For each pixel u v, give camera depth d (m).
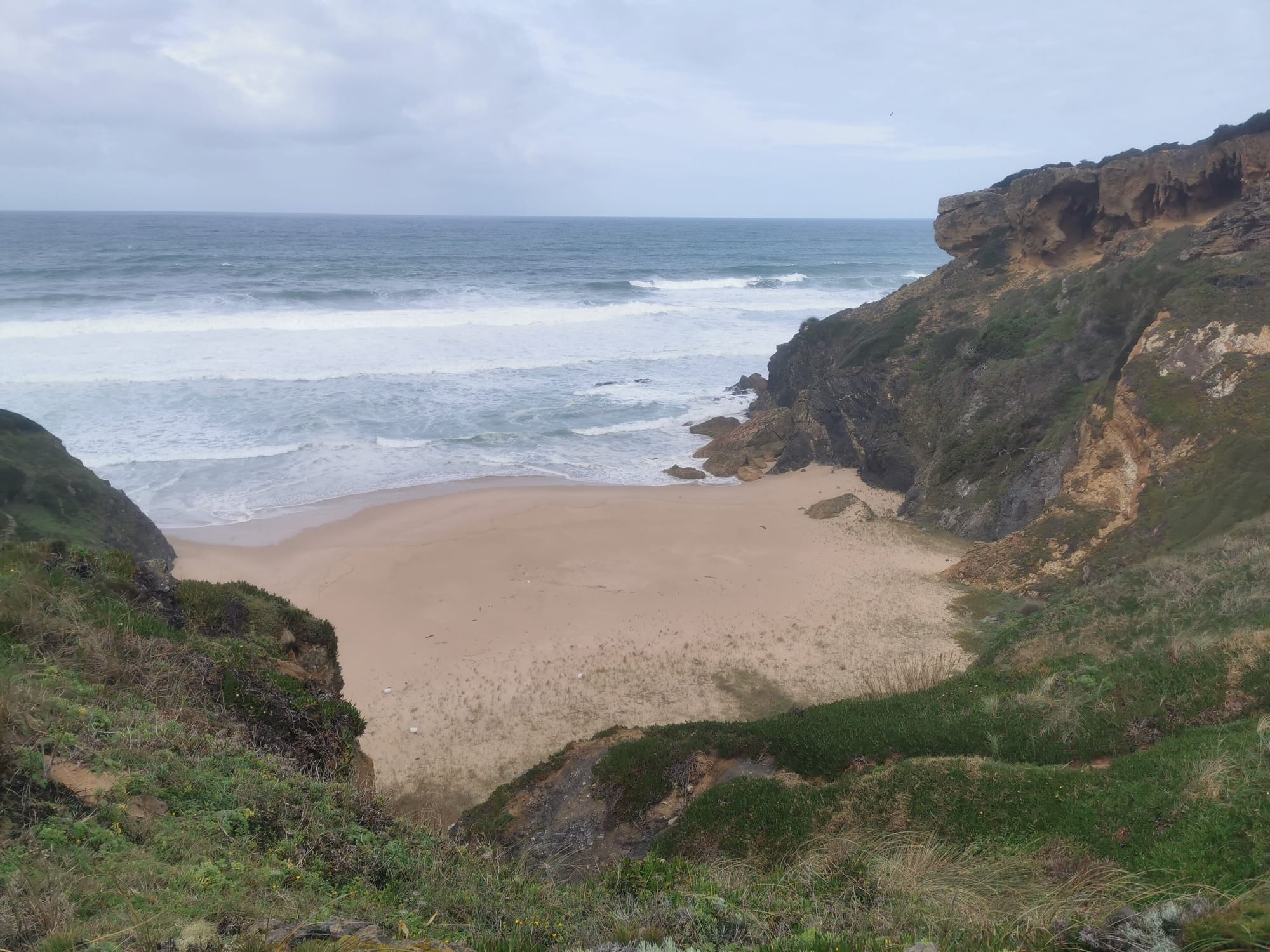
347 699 17.92
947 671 16.55
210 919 4.77
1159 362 24.14
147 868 5.28
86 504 23.52
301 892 5.70
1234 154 31.36
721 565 25.00
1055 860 8.18
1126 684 11.21
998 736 10.95
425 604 22.42
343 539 26.70
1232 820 7.55
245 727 9.35
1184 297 25.55
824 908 6.32
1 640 8.56
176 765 6.87
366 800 7.94
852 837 9.41
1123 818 8.47
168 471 31.58
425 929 5.50
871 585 23.09
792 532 27.86
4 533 20.58
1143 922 4.71
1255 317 23.50
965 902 6.37
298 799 7.20
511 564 25.02
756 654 19.25
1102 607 15.10
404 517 28.59
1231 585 13.71
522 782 13.12
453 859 7.52
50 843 5.22
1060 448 26.12
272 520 28.02
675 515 29.48
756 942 5.61
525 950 5.35
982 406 30.64
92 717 7.21
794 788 11.10
